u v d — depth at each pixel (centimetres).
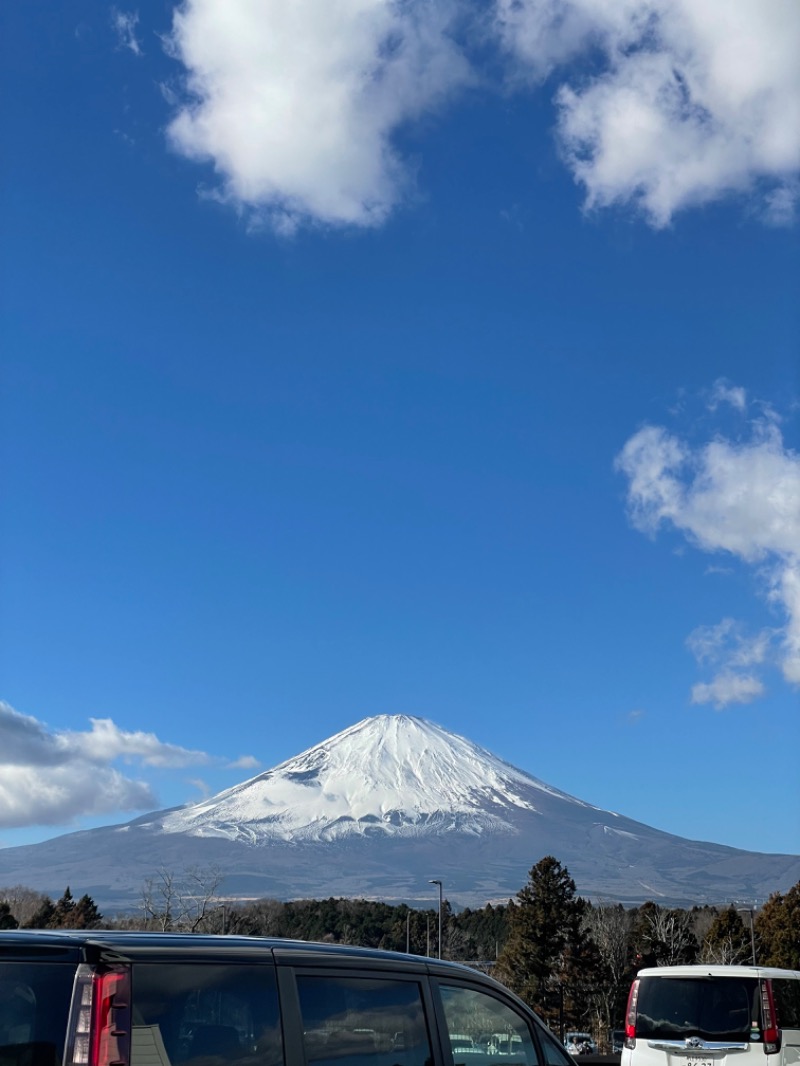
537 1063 619
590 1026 6856
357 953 554
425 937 9175
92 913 7588
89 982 450
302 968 521
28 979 456
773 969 1226
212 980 485
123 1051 445
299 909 9894
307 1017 512
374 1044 536
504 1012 614
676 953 7069
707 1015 1181
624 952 7031
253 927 7156
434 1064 559
